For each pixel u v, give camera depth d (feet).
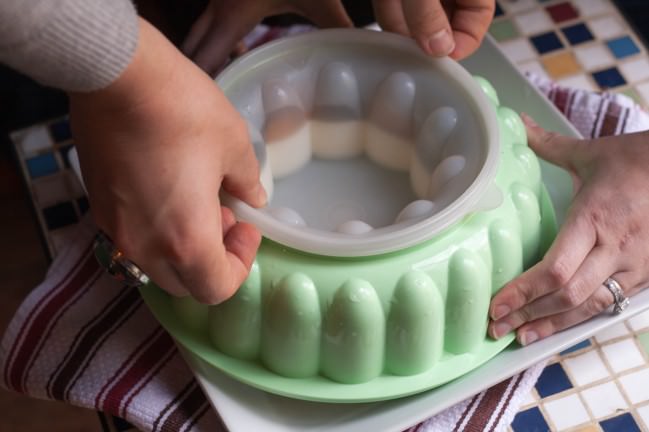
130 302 2.58
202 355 2.23
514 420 2.38
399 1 2.59
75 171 2.63
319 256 2.07
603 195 2.27
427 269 2.07
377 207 2.51
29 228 4.01
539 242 2.35
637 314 2.36
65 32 1.39
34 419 3.66
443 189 2.19
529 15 3.39
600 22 3.34
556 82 3.17
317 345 2.12
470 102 2.31
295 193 2.56
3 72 4.09
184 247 1.69
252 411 2.22
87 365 2.45
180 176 1.64
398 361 2.15
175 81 1.59
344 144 2.60
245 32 2.79
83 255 2.68
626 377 2.43
